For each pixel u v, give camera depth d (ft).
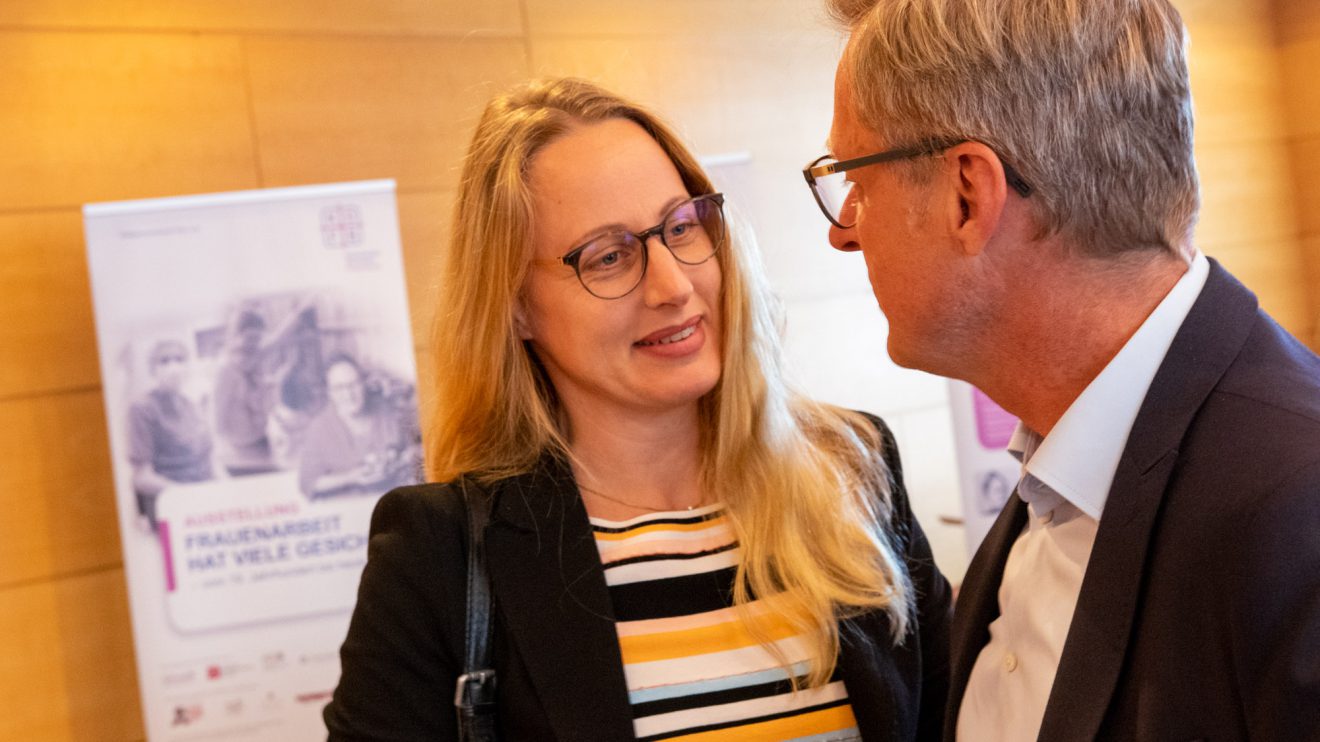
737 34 16.17
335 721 4.79
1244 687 2.94
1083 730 3.38
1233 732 3.05
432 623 4.85
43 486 13.44
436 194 14.79
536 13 15.30
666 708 4.85
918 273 3.77
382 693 4.73
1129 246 3.52
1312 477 2.95
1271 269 18.70
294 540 12.66
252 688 12.52
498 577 4.94
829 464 5.57
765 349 5.41
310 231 12.80
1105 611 3.39
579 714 4.70
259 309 12.66
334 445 12.77
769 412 5.39
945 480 17.06
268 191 12.73
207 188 13.94
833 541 5.30
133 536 12.35
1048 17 3.50
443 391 5.48
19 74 13.39
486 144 5.24
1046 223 3.53
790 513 5.27
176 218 12.53
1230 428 3.26
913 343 3.90
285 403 12.67
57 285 13.51
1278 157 18.74
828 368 16.49
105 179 13.65
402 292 13.01
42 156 13.46
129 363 12.38
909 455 16.88
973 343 3.81
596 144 5.11
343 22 14.48
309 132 14.33
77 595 13.53
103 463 13.65
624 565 5.11
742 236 5.41
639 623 5.00
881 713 4.94
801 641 5.04
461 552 4.99
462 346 5.35
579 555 5.04
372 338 12.91
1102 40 3.48
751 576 5.13
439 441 5.50
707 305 5.23
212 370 12.53
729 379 5.32
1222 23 18.49
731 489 5.37
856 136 3.92
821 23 4.32
